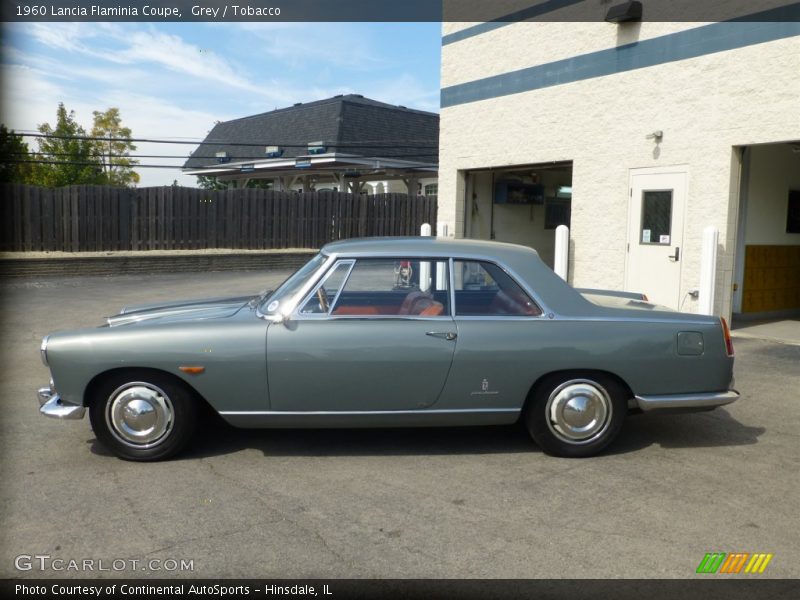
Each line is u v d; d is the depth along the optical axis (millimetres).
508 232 14703
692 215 9578
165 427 4734
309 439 5305
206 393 4672
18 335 9883
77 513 3963
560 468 4711
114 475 4551
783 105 8461
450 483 4434
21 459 4848
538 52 11766
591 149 10984
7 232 17797
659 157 9969
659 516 3951
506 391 4773
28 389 6855
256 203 21344
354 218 23062
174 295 14164
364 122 29141
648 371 4793
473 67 13055
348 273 4867
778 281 11070
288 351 4656
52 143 30219
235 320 4809
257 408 4730
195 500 4148
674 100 9719
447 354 4703
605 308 4938
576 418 4836
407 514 3963
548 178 15047
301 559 3447
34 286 15719
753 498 4215
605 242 10852
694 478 4535
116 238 19219
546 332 4766
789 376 7254
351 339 4676
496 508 4055
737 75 8922
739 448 5137
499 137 12641
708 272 8820
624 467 4734
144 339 4621
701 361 4852
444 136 13820
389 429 5578
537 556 3480
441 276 4898
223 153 31281
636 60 10195
